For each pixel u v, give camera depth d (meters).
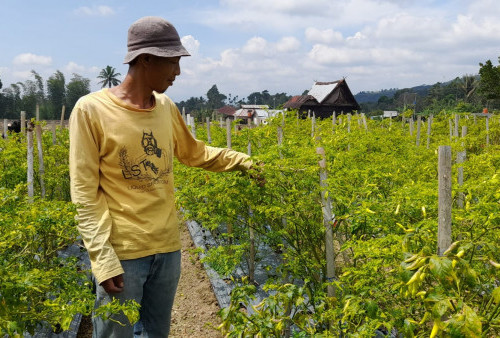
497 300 1.73
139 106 2.35
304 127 9.23
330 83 40.34
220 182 3.55
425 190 2.57
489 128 11.55
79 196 2.19
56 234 2.96
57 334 3.75
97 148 2.26
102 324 2.29
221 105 169.75
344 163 4.07
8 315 1.88
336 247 5.00
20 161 5.71
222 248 4.30
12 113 91.06
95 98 2.28
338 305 2.58
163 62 2.28
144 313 2.58
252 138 5.55
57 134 7.90
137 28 2.26
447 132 11.48
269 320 2.34
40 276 2.11
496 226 2.25
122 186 2.30
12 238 2.56
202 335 4.04
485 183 2.47
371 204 2.71
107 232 2.21
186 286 5.15
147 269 2.36
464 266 1.68
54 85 93.12
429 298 1.68
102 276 2.12
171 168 2.52
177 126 2.73
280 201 3.57
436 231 2.17
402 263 1.75
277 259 5.05
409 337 2.03
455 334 1.57
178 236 2.54
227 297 4.56
